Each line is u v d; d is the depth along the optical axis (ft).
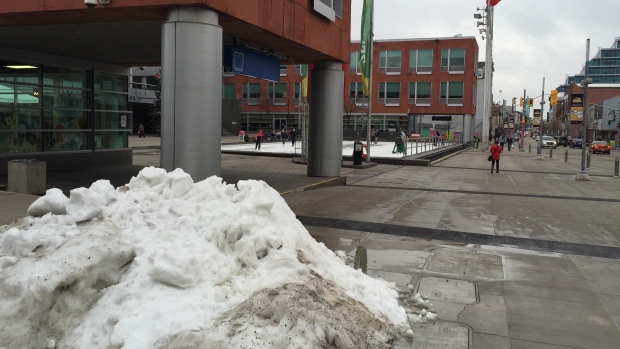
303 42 49.11
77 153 60.95
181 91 34.76
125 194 18.99
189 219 17.85
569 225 36.27
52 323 13.80
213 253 16.30
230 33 43.39
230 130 228.22
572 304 19.38
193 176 35.29
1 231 17.31
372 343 14.15
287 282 15.29
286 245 17.12
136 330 13.09
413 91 209.97
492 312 18.24
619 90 318.24
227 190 19.27
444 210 41.55
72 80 60.49
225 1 35.91
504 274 23.16
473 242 29.81
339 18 57.98
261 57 54.70
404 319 16.62
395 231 32.30
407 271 23.07
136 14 36.68
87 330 13.69
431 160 105.50
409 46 208.74
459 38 203.31
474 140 205.98
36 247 15.97
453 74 204.95
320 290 15.43
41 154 56.18
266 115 235.40
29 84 54.75
